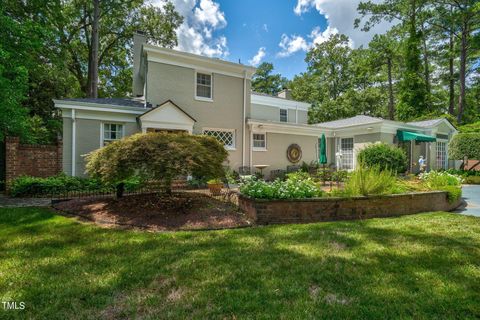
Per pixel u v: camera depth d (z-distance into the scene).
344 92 31.92
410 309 2.19
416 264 3.10
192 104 11.66
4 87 8.60
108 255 3.32
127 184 8.02
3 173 8.93
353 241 3.93
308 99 32.78
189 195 7.44
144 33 14.05
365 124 14.97
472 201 8.48
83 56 21.80
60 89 17.28
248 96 13.25
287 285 2.58
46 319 2.03
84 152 9.71
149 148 5.63
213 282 2.63
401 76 27.25
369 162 11.14
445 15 21.81
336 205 5.54
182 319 2.03
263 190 5.51
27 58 10.33
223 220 5.11
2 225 4.76
